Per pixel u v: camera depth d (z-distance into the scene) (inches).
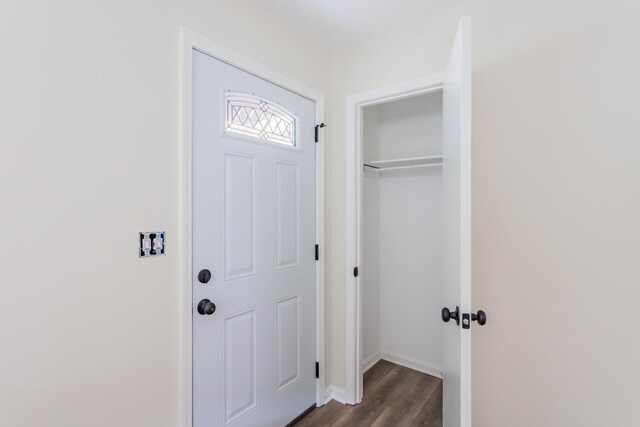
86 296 37.4
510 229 53.1
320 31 69.7
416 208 96.3
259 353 60.7
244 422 57.7
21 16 32.4
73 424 36.4
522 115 52.1
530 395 51.5
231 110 55.3
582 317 47.0
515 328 52.7
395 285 100.4
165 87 44.9
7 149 31.8
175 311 46.4
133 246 41.6
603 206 45.3
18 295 32.7
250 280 58.8
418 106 96.3
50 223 34.6
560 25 48.7
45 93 34.1
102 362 38.9
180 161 46.6
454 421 48.0
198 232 49.6
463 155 40.7
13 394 32.5
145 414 43.0
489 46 55.2
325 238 77.2
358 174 77.4
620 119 44.1
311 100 73.1
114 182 39.6
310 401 73.4
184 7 47.3
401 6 60.4
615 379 44.4
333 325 79.8
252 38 58.3
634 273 43.2
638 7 42.9
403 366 97.7
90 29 37.4
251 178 58.8
